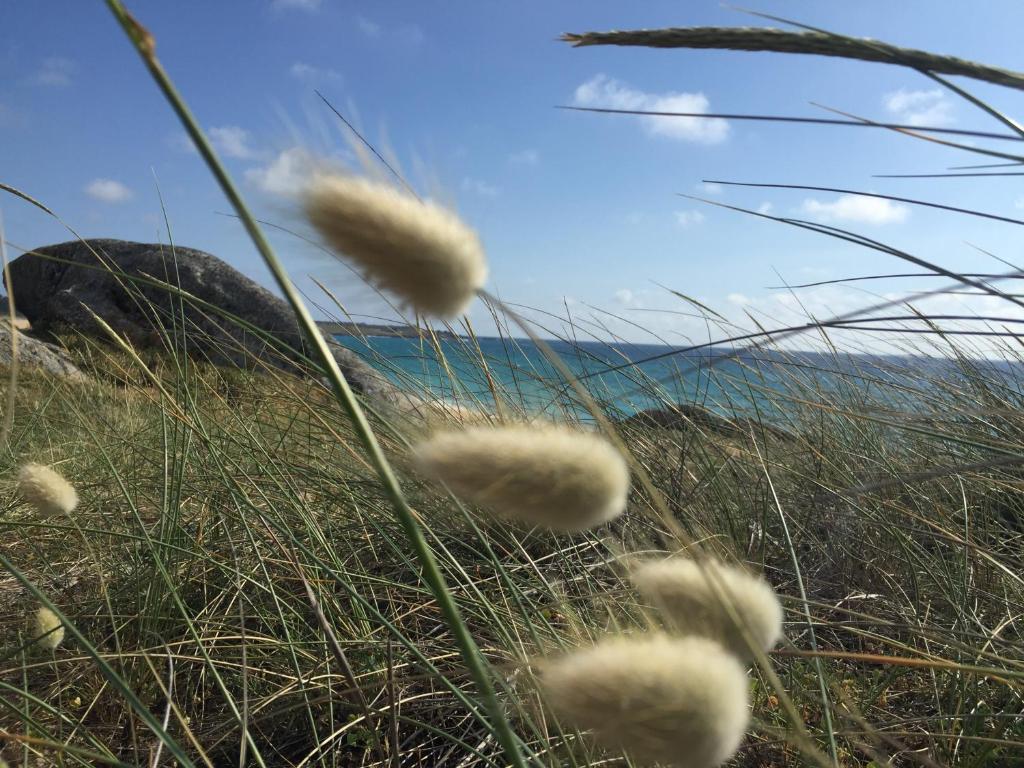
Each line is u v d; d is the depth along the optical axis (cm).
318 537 37
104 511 50
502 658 32
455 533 45
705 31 20
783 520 32
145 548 45
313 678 32
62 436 68
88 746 30
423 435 14
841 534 44
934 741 28
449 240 13
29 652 37
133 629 39
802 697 31
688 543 14
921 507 42
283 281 13
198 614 39
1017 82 18
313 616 38
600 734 11
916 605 37
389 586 40
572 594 39
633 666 11
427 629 39
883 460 48
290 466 44
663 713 10
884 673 34
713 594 13
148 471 55
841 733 25
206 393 50
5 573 45
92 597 41
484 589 40
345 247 13
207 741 31
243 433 44
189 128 12
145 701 34
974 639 32
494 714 14
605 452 13
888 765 22
